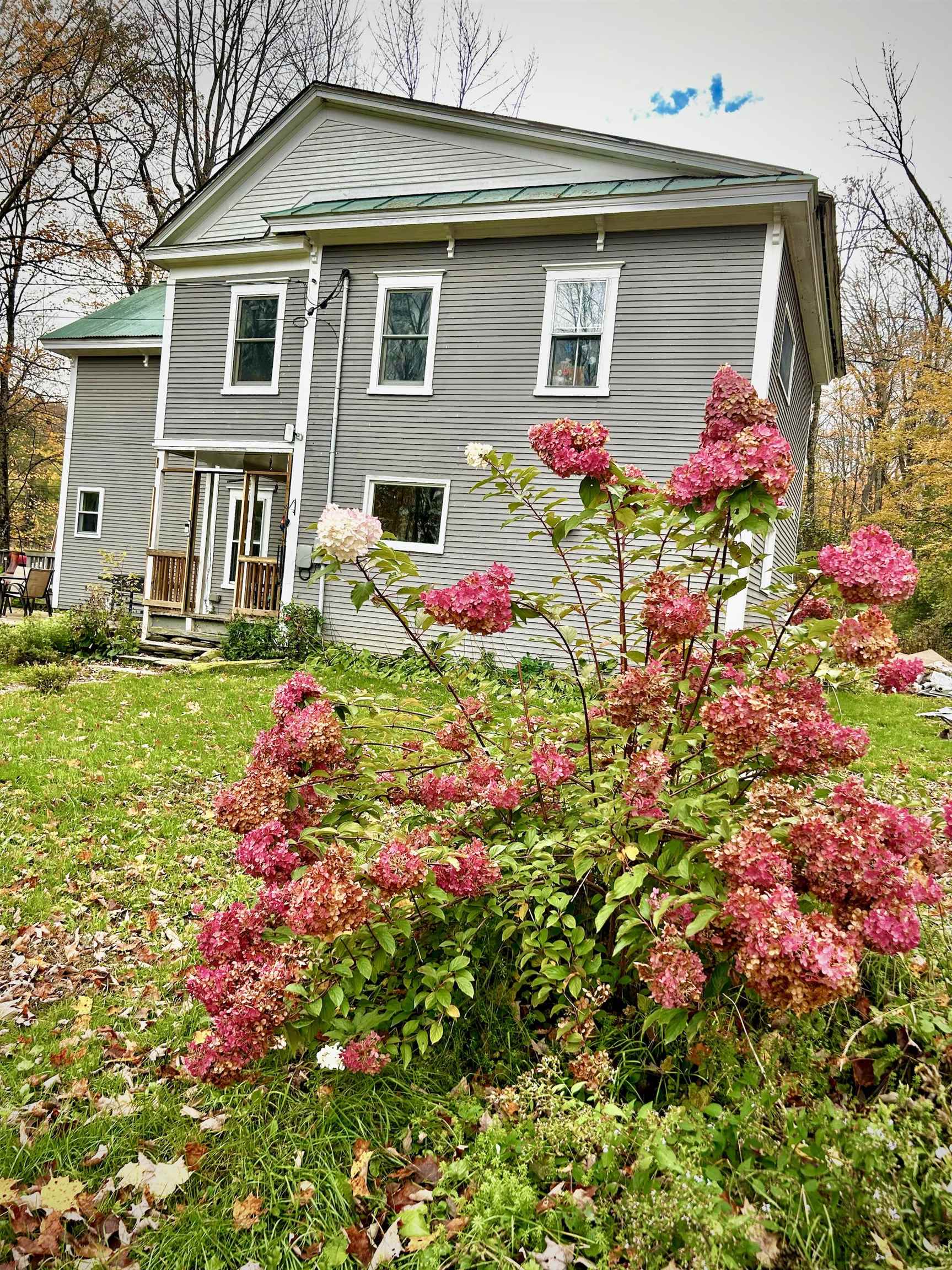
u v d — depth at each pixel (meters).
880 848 1.77
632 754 2.46
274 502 15.23
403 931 2.13
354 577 12.23
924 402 19.31
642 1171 1.67
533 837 2.38
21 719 7.63
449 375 11.73
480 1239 1.70
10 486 30.89
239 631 12.45
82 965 3.57
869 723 8.84
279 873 2.14
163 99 26.02
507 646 10.98
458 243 11.67
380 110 13.09
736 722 1.98
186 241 14.77
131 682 9.82
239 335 13.71
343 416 12.48
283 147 13.97
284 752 2.25
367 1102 2.20
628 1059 2.18
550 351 11.11
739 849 1.80
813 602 2.43
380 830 2.57
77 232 24.12
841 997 1.60
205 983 2.03
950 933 2.33
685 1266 1.47
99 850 4.79
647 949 2.05
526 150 12.14
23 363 23.81
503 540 11.31
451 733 2.59
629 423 10.61
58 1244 1.94
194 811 5.55
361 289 12.38
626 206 10.20
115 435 17.45
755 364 9.97
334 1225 1.88
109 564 16.20
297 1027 2.06
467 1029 2.44
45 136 22.23
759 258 9.96
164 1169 2.13
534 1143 1.89
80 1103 2.53
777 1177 1.61
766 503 2.03
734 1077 1.92
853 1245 1.46
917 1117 1.66
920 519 19.25
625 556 2.75
